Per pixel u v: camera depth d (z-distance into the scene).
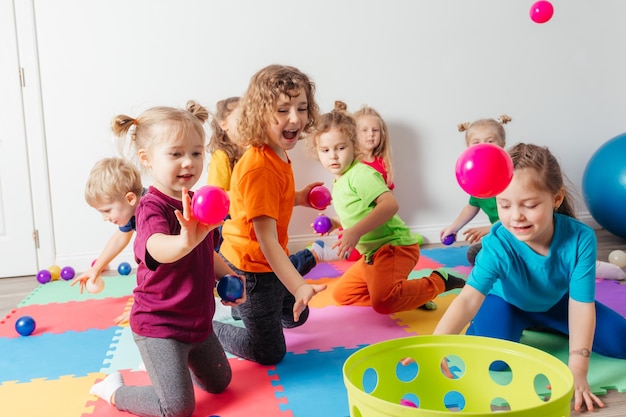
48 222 3.05
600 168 3.21
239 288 1.58
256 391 1.61
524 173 1.45
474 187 1.12
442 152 3.36
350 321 2.14
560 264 1.58
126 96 3.02
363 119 2.98
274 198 1.68
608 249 3.10
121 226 2.15
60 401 1.59
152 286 1.47
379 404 0.99
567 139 3.50
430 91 3.31
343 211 2.28
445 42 3.30
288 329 2.07
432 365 1.32
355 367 1.20
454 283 2.23
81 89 2.99
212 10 3.05
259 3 3.09
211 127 2.86
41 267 3.07
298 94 1.71
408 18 3.24
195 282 1.50
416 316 2.18
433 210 3.39
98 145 3.03
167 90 3.05
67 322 2.25
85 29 2.96
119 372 1.72
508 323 1.73
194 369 1.57
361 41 3.21
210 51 3.07
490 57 3.36
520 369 1.27
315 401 1.54
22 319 2.11
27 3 2.91
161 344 1.46
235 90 3.11
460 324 1.57
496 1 3.33
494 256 1.58
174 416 1.43
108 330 2.14
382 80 3.25
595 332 1.70
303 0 3.13
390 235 2.21
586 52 3.46
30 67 2.95
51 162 3.02
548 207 1.47
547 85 3.44
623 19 3.48
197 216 1.24
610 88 3.51
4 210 3.03
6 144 2.98
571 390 1.03
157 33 3.02
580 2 3.42
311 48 3.17
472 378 1.32
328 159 2.28
